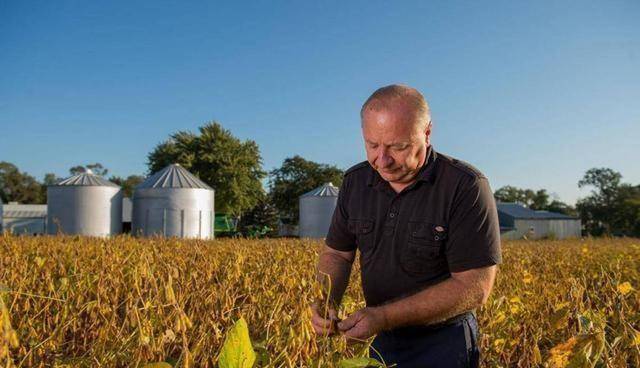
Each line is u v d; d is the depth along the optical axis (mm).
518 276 5492
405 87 2479
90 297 3941
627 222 95750
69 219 31906
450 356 2748
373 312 2406
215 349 2350
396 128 2385
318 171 75000
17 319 3262
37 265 5074
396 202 2768
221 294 3609
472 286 2520
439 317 2504
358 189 2967
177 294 3295
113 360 2229
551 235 63719
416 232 2686
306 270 5559
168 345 2428
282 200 75188
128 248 9531
